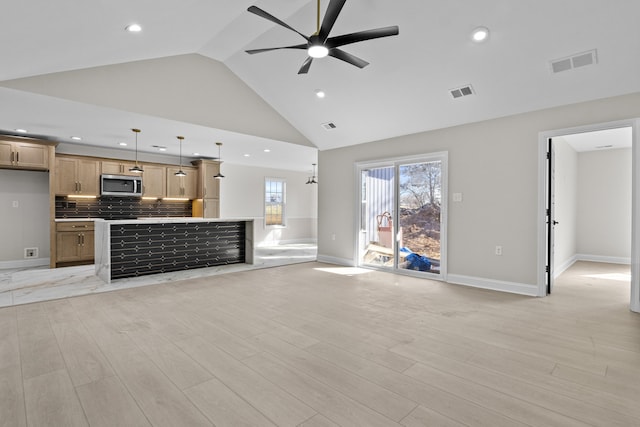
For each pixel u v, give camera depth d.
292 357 2.39
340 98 4.95
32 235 6.02
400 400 1.86
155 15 2.88
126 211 7.09
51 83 3.83
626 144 6.38
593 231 7.05
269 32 4.09
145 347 2.54
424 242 5.20
